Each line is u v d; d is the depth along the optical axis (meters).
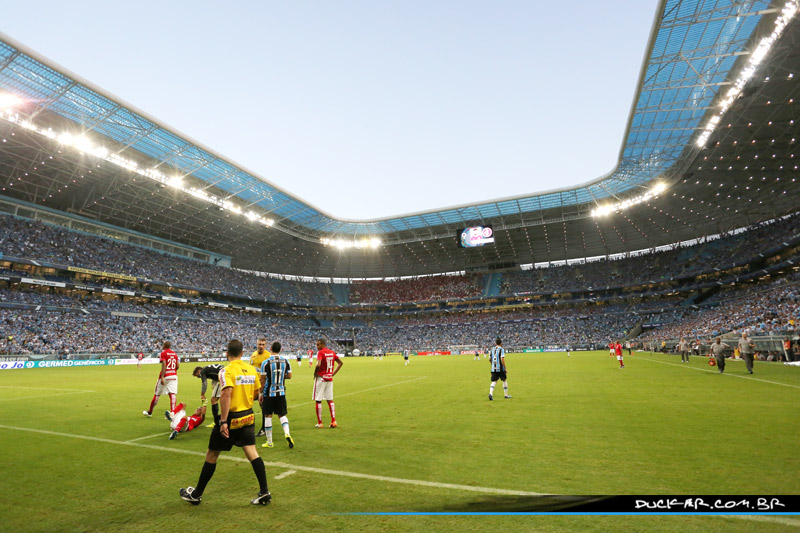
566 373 21.44
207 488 5.06
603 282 68.38
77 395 15.00
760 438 6.60
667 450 6.07
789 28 23.34
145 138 35.69
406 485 4.98
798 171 42.16
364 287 85.50
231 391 4.55
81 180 43.78
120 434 8.29
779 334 24.59
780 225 51.38
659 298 65.12
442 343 70.62
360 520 4.00
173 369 10.35
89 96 29.45
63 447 7.22
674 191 47.97
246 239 65.44
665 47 26.31
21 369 32.50
